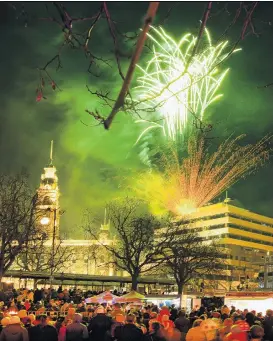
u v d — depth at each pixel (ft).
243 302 131.03
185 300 166.61
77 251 426.10
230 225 599.16
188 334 42.68
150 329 49.03
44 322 53.78
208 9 16.81
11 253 178.09
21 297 118.93
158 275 329.11
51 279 193.77
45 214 208.64
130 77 15.47
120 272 508.94
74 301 147.13
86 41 17.31
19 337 49.34
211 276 379.96
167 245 256.11
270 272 462.19
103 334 58.70
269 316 59.62
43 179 594.65
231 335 38.70
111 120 15.76
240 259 599.98
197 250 319.88
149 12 13.94
